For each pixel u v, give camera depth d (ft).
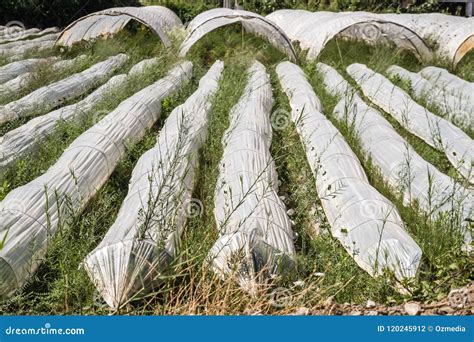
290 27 52.03
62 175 18.90
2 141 22.58
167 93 32.32
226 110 27.48
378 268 15.40
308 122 25.80
